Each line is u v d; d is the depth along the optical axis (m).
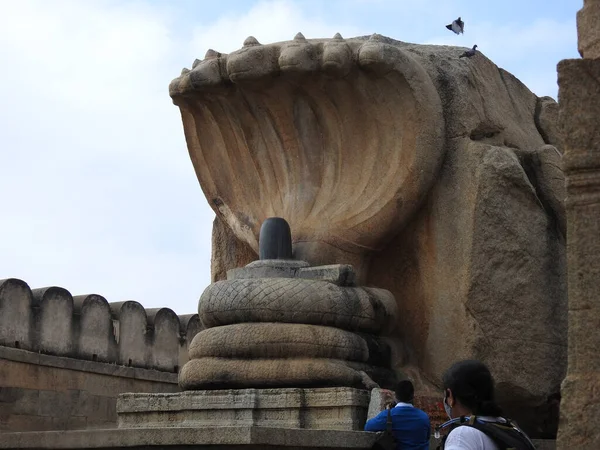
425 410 7.31
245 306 7.22
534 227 7.85
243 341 7.13
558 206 8.09
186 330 15.52
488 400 4.40
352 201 7.94
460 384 4.41
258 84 7.89
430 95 7.85
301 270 7.59
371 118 7.93
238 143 8.47
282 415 6.81
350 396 6.64
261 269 7.56
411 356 7.90
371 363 7.50
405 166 7.77
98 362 14.17
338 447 5.80
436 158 7.85
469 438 4.14
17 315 13.27
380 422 6.00
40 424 13.32
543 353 7.73
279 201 8.24
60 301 13.81
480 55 8.55
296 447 5.64
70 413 13.73
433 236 7.91
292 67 7.64
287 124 8.12
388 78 7.73
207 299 7.42
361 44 7.75
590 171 4.53
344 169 8.04
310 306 7.21
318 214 8.02
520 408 7.84
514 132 8.62
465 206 7.76
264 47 7.84
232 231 8.70
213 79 8.08
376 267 8.21
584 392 4.34
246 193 8.49
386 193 7.82
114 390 14.37
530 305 7.73
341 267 7.52
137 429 5.79
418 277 8.02
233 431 5.50
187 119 8.62
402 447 5.86
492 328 7.59
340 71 7.63
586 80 4.59
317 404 6.75
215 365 7.17
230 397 6.98
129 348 14.65
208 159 8.66
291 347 7.07
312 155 8.13
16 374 13.15
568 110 4.61
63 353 13.77
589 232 4.49
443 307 7.76
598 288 4.43
